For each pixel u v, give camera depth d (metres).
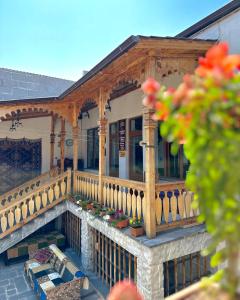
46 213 8.59
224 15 5.82
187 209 5.54
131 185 5.74
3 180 10.78
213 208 1.29
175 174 7.76
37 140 11.63
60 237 9.62
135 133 9.01
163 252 4.73
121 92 9.59
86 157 13.04
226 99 1.25
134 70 5.52
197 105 1.26
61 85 15.15
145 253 4.73
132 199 5.71
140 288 4.88
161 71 5.02
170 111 1.34
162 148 8.27
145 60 5.09
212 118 1.22
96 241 7.58
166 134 1.43
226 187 1.23
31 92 14.02
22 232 7.88
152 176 5.01
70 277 6.10
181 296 1.69
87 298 6.18
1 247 7.45
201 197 1.38
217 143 1.24
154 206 5.02
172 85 7.22
